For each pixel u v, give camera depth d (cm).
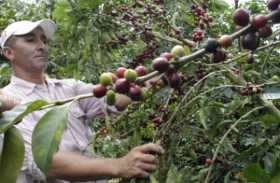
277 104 180
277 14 89
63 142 198
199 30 164
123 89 92
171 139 154
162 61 93
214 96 161
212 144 178
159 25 185
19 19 359
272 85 137
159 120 154
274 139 146
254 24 89
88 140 212
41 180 186
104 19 203
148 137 186
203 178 158
